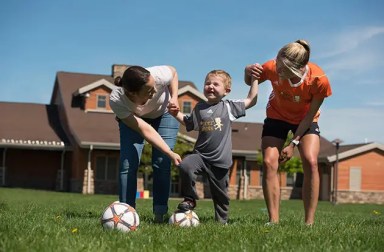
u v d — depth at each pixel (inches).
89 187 1146.7
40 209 344.5
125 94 220.5
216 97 233.8
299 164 1125.7
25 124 1293.1
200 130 233.6
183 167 225.9
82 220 240.7
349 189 1312.7
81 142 1125.7
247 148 1258.0
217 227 212.4
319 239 181.9
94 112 1264.8
